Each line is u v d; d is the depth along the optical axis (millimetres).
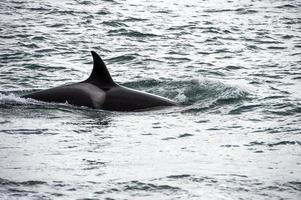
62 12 140750
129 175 43594
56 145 51281
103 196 39531
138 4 159750
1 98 67188
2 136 53781
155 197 39594
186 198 39469
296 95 73500
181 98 71938
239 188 41406
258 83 81438
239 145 52438
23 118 60531
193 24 132375
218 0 174875
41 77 83938
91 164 46094
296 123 60281
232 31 125688
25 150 49469
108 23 129250
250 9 157000
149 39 115000
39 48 102938
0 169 44188
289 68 92500
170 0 170500
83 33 118062
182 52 104312
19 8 144500
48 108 64375
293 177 43719
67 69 89438
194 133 56500
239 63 96188
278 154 49656
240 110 65812
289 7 162125
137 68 91812
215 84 75000
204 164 46688
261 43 114062
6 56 96062
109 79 69000
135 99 67250
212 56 101562
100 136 54875
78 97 66562
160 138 54594
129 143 52594
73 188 40719
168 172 44500
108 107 65812
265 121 61156
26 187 40594
